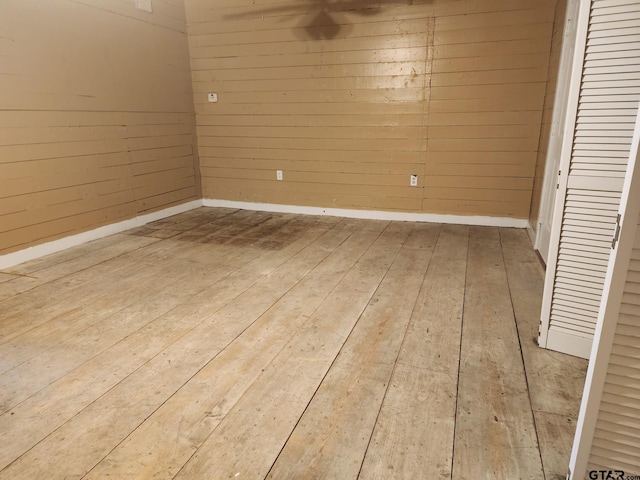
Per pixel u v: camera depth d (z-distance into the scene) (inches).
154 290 109.1
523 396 66.7
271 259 132.4
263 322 91.6
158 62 176.9
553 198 117.3
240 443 57.5
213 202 212.4
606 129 66.4
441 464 53.9
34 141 130.5
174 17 183.2
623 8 61.7
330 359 77.4
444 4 154.4
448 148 167.5
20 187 127.8
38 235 134.6
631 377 41.9
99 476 52.2
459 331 87.0
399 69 165.6
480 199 169.2
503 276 116.6
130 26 161.5
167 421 61.8
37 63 129.2
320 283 112.9
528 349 80.3
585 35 65.2
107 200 158.9
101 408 64.7
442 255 134.6
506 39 150.5
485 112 159.3
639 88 62.8
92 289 110.0
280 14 175.8
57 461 54.5
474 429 59.7
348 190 186.2
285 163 192.9
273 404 65.4
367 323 90.7
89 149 149.5
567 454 55.3
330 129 181.3
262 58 183.5
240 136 196.9
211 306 99.6
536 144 155.8
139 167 172.2
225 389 69.1
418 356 78.0
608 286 40.6
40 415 63.2
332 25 169.9
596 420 44.6
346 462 54.3
